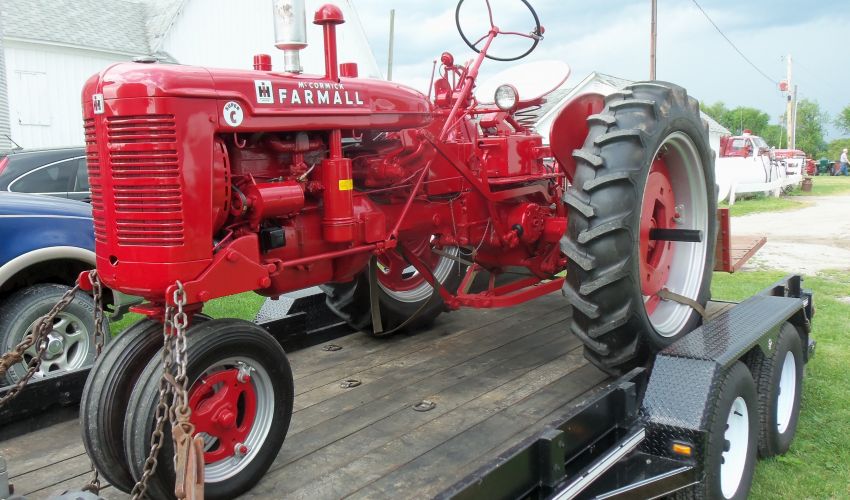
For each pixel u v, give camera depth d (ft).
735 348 8.77
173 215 6.99
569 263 9.56
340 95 8.70
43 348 8.10
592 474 6.91
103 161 7.16
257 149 8.25
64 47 53.42
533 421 8.92
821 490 9.66
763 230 39.01
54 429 9.12
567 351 11.82
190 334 7.13
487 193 11.31
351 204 8.89
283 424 7.81
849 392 13.12
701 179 11.38
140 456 6.85
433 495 7.10
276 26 8.41
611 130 9.48
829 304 20.40
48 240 13.35
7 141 44.62
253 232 8.09
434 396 9.86
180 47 61.93
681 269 11.56
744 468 8.98
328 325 12.81
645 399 8.20
